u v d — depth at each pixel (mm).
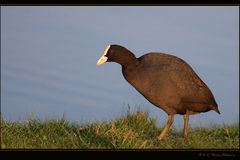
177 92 12812
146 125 13641
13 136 11219
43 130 12008
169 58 13164
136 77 12977
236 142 13336
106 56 13273
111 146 11094
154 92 12844
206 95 13234
